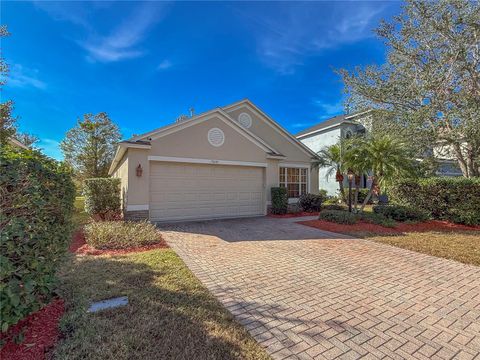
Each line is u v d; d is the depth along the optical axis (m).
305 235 7.72
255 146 11.63
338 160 13.30
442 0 9.25
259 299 3.58
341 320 3.07
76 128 23.17
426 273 4.68
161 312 3.11
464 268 4.97
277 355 2.44
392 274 4.62
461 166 11.10
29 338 2.54
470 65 9.68
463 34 9.35
